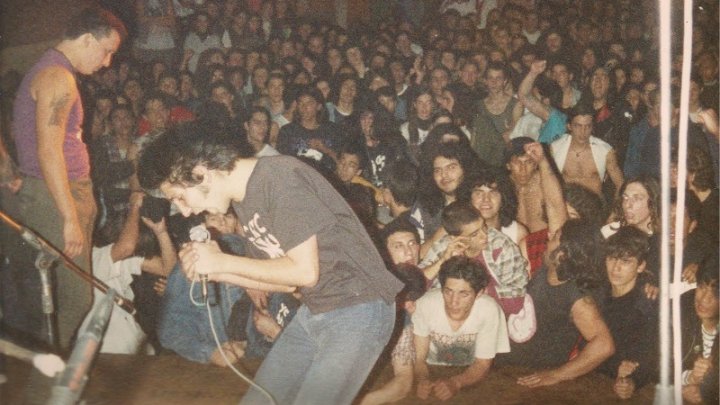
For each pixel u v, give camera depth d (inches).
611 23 292.0
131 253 177.3
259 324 172.2
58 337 167.5
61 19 215.3
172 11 299.7
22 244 165.3
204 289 108.6
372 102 245.4
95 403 151.3
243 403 111.3
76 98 166.1
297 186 103.3
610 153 226.1
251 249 111.3
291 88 251.4
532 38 300.4
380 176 233.5
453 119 242.4
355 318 107.3
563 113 240.7
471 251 177.5
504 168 192.7
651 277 166.4
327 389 105.5
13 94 195.3
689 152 185.9
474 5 319.0
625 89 244.4
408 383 160.4
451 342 167.6
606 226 183.0
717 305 160.6
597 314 168.6
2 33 208.1
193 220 179.6
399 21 328.2
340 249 106.2
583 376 167.5
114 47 168.6
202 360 170.2
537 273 174.9
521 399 159.5
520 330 172.6
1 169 167.8
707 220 180.4
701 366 159.8
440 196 193.2
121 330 173.8
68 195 163.5
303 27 308.2
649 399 159.3
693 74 232.4
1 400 145.7
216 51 293.0
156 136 228.7
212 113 251.9
